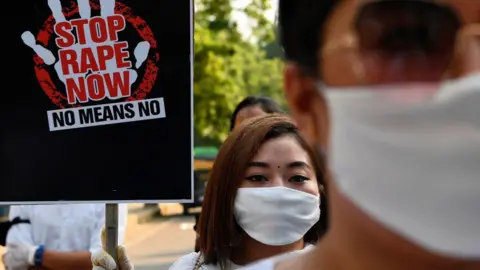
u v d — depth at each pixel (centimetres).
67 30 284
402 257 100
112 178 280
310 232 254
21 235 358
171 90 275
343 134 101
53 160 287
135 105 279
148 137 278
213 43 1775
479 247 95
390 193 97
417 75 96
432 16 96
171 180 276
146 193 278
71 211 357
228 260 249
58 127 286
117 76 280
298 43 110
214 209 247
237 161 242
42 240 358
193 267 256
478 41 96
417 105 94
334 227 110
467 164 93
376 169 97
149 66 277
